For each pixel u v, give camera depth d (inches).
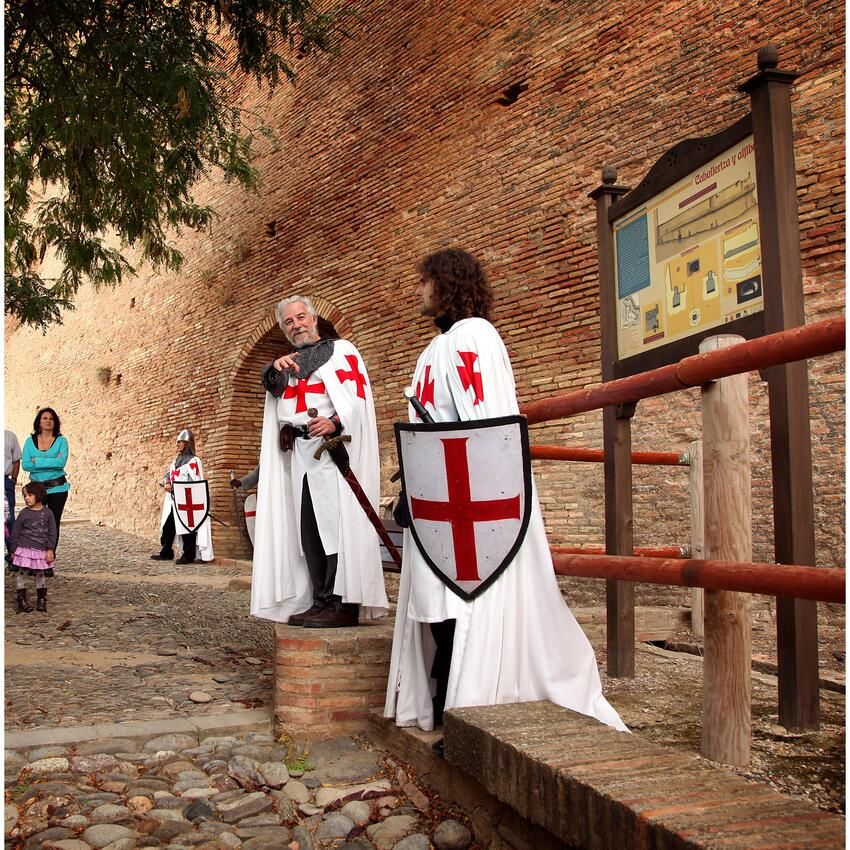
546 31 359.3
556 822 91.1
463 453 123.4
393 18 445.1
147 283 701.9
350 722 152.7
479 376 126.8
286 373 177.3
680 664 177.3
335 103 487.2
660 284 159.9
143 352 705.0
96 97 325.4
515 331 360.2
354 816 119.3
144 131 345.1
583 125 338.6
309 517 173.2
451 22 409.4
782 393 117.8
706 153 145.2
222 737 152.9
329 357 175.9
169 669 206.4
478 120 390.0
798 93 260.7
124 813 117.1
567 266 339.6
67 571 449.4
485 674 121.2
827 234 248.4
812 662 118.0
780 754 107.3
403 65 437.7
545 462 338.0
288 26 443.5
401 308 431.5
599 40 335.0
